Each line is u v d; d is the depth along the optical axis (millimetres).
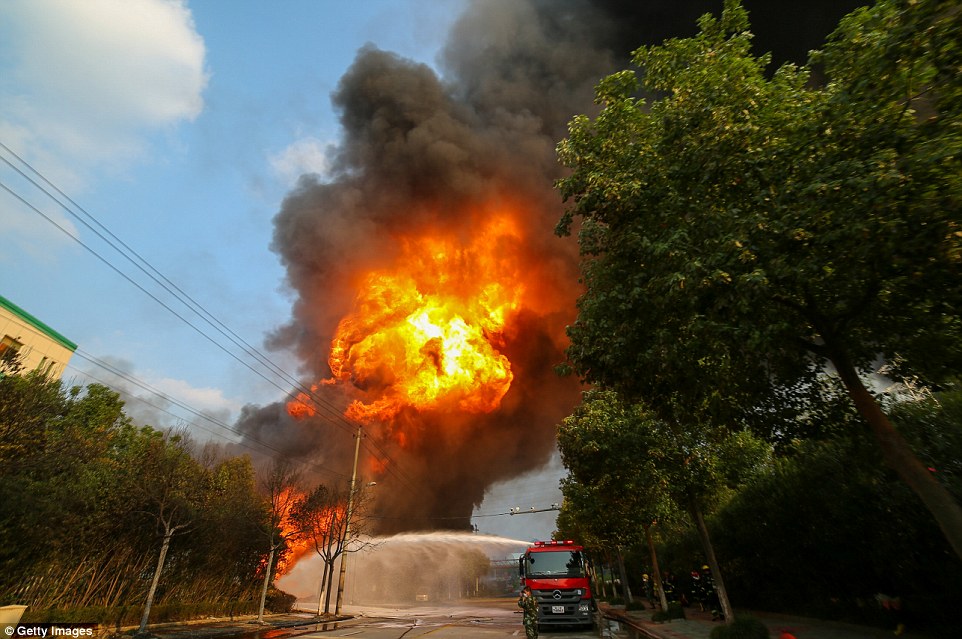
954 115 6504
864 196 6531
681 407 9992
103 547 18359
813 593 17656
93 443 17281
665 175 8812
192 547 22812
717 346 8461
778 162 8000
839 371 7961
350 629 22109
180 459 20938
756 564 21391
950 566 11188
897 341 8445
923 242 6465
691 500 16219
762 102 8422
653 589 36375
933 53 6418
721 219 7867
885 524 12836
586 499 26891
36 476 14422
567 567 20500
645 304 8898
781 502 17297
